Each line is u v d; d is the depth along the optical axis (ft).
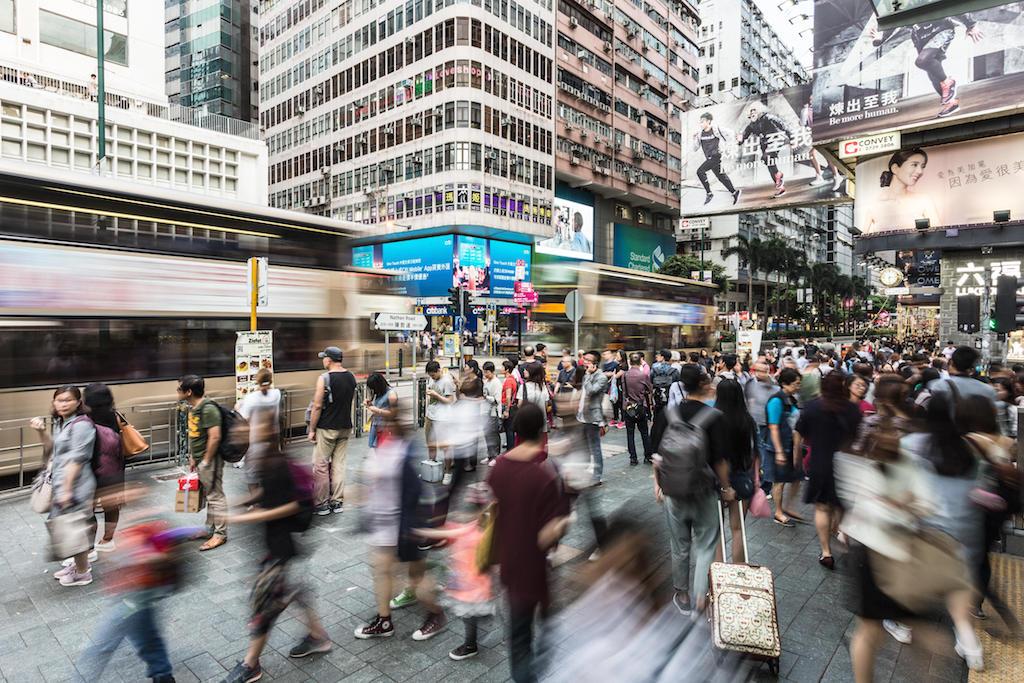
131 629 10.27
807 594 15.42
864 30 79.41
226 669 12.02
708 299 80.43
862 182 86.28
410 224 133.49
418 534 13.05
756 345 61.87
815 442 17.10
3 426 24.38
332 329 38.19
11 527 20.20
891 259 150.51
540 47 145.18
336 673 11.89
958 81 71.77
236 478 26.40
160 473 27.02
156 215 29.58
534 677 10.13
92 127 71.87
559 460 16.93
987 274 44.45
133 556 10.27
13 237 24.67
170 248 30.07
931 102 73.97
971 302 45.32
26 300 24.84
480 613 12.14
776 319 245.65
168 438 29.73
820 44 83.56
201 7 195.42
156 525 10.58
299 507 11.84
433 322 129.59
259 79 175.73
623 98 184.14
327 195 154.30
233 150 84.43
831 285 264.31
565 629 12.64
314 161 157.99
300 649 12.43
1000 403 20.88
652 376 34.60
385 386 22.65
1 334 24.41
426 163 130.21
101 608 14.52
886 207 84.12
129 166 74.64
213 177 82.79
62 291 25.93
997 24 69.15
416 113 131.75
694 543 13.96
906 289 121.60
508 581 10.32
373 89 141.18
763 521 21.38
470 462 21.35
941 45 72.95
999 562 17.24
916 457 11.45
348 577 16.57
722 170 98.78
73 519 15.17
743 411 14.16
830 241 346.54
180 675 11.80
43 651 12.59
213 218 32.04
